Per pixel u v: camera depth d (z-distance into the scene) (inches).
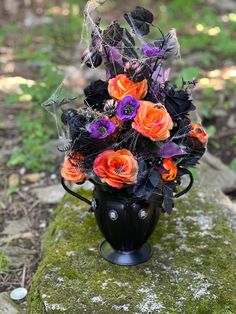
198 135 34.8
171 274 36.7
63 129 43.0
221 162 59.2
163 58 33.9
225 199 46.9
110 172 31.8
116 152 32.2
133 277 36.4
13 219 51.5
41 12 103.5
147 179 32.7
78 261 37.9
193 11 103.6
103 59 35.9
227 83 77.4
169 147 32.6
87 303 34.3
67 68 79.0
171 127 31.5
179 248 39.1
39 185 56.6
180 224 41.7
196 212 43.3
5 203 53.8
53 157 60.5
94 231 41.2
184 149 33.5
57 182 57.0
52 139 63.5
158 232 40.8
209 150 64.4
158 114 31.2
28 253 46.8
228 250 39.1
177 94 33.9
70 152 33.8
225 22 100.9
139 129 31.2
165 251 38.8
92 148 33.2
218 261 37.9
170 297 34.7
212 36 92.4
